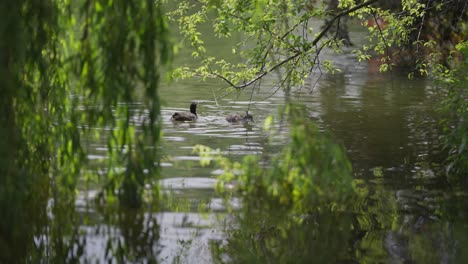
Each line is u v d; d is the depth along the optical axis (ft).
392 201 54.29
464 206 53.01
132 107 47.11
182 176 59.41
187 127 82.28
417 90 112.47
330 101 102.78
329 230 47.62
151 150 49.42
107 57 44.29
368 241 45.70
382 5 111.65
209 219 49.32
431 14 98.27
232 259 41.93
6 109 39.14
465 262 41.55
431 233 47.16
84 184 56.03
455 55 100.78
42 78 45.68
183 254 42.93
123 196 51.03
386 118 89.81
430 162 66.95
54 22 44.37
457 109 64.54
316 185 54.03
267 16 73.61
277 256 42.78
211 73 77.77
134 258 42.14
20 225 43.55
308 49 76.23
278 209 51.93
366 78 125.90
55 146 48.83
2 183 38.78
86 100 46.26
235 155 67.26
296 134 50.55
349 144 74.49
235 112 92.99
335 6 100.99
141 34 44.55
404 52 119.55
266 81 119.55
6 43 38.68
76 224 47.47
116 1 44.24
